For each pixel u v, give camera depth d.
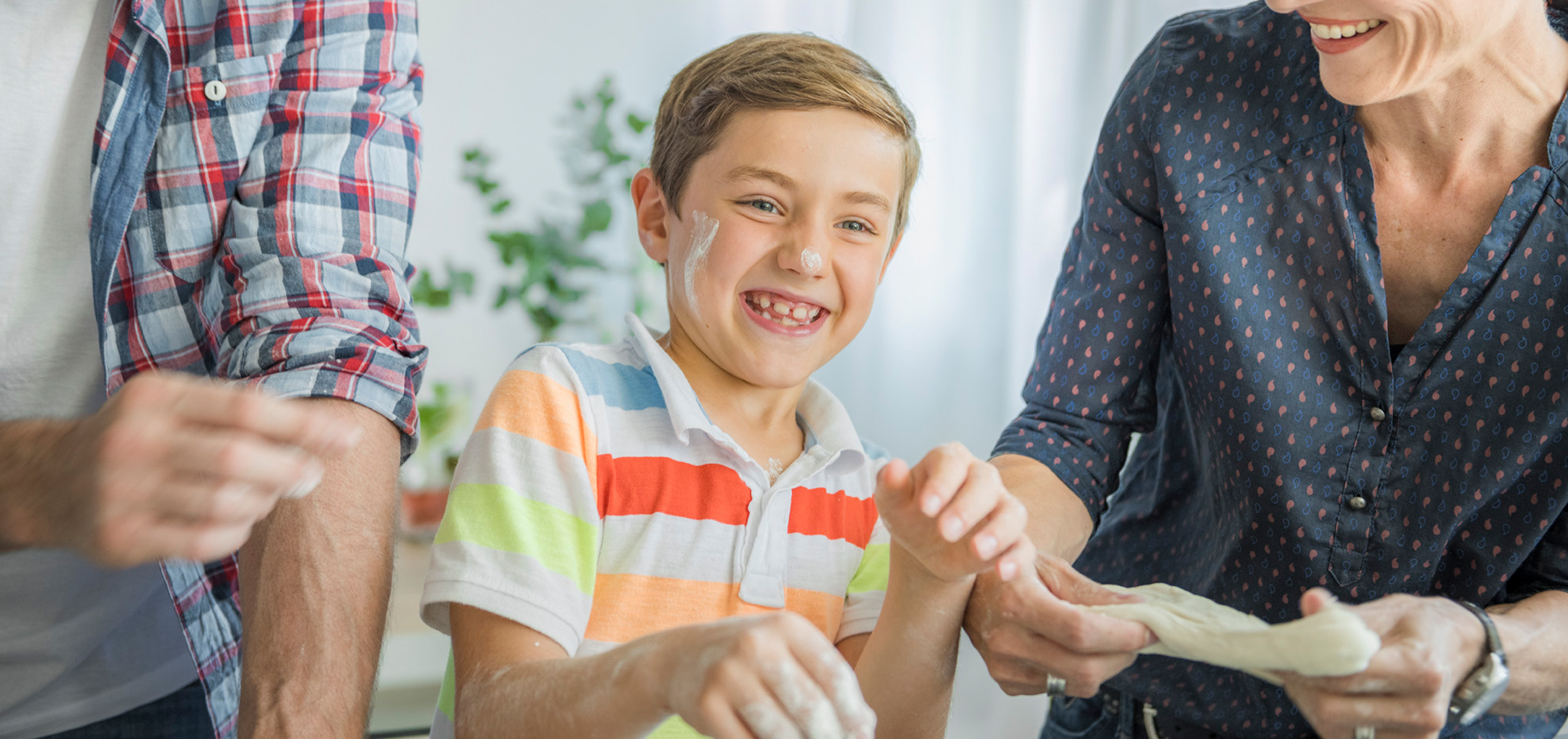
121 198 0.86
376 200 0.92
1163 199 1.00
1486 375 0.89
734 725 0.61
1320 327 0.94
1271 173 0.96
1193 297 0.99
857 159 0.94
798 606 0.94
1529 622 0.77
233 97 0.87
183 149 0.88
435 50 2.57
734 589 0.91
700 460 0.93
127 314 0.89
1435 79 0.82
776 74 0.95
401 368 0.84
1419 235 0.92
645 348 0.97
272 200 0.88
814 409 1.04
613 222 2.67
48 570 0.88
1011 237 2.68
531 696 0.72
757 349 0.94
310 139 0.90
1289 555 0.97
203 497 0.55
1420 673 0.66
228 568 0.93
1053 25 2.66
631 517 0.90
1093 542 1.15
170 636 0.98
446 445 2.38
